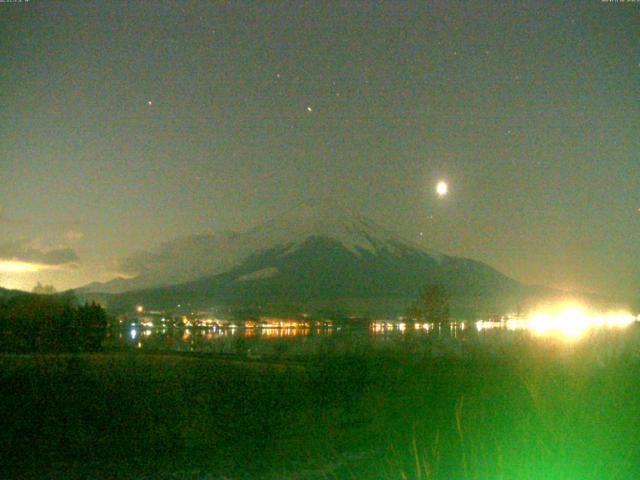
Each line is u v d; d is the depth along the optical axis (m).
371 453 13.58
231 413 17.73
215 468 12.75
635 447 11.06
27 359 28.16
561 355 20.55
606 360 19.05
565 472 10.21
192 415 17.42
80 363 25.69
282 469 12.81
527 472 10.15
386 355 22.28
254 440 14.98
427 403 17.47
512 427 12.31
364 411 17.50
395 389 19.12
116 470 12.33
